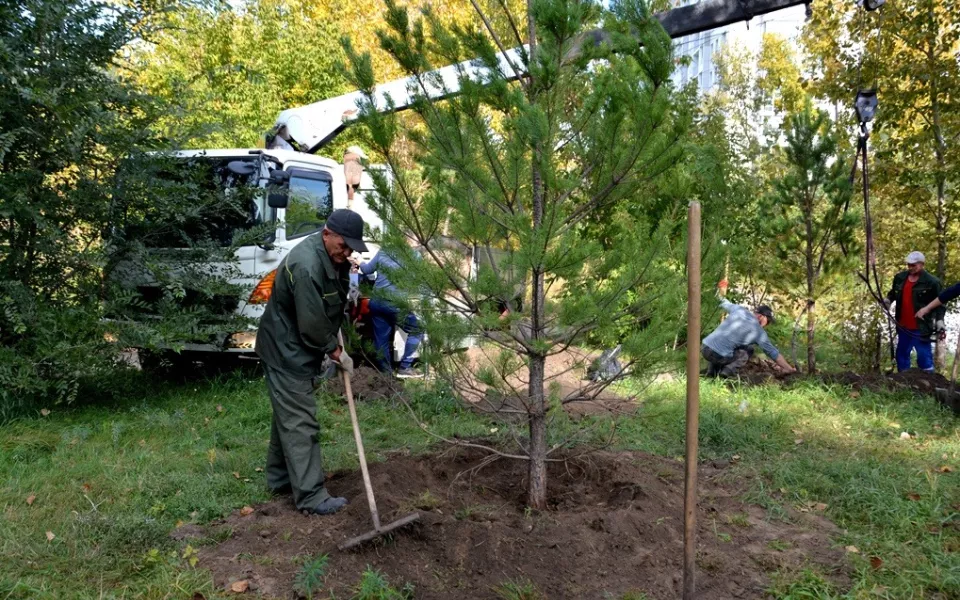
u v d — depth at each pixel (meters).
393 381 7.46
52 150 6.35
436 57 4.41
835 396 7.98
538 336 4.14
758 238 9.81
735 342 8.96
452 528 3.95
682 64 8.06
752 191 11.25
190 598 3.40
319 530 4.02
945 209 10.40
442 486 4.82
